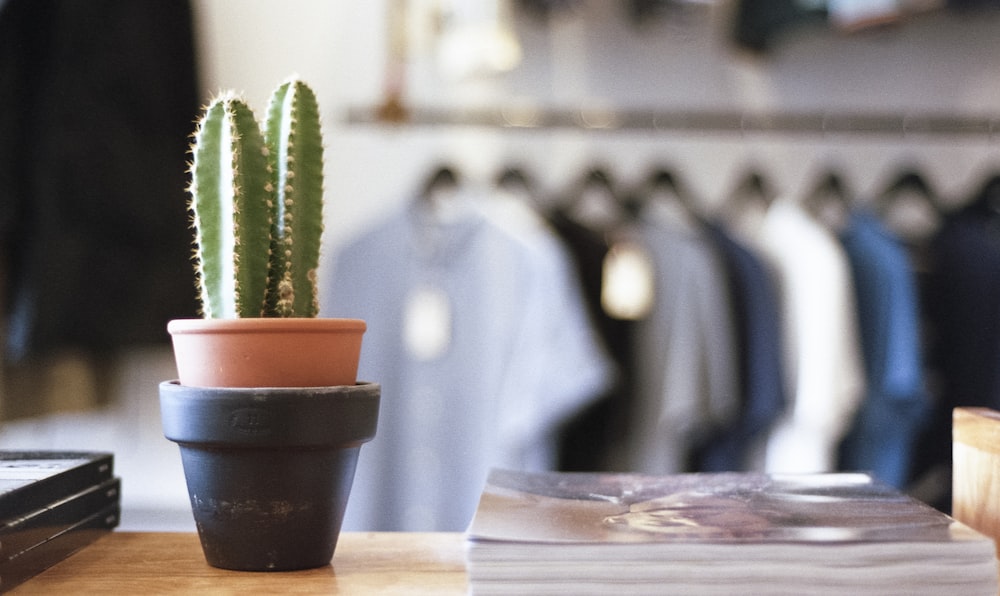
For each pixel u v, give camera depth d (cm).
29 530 51
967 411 58
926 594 42
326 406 51
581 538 43
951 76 196
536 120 190
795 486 58
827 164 194
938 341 172
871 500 53
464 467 159
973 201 182
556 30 193
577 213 186
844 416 164
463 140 193
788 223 172
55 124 149
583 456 164
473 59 165
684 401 162
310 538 53
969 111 196
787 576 42
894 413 168
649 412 165
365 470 161
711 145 194
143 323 155
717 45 194
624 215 180
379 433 161
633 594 42
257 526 52
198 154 53
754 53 178
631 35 193
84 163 151
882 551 42
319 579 51
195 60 167
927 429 171
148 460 183
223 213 52
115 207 154
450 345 160
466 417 159
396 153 192
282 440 50
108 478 65
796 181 195
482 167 193
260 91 190
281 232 54
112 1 155
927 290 173
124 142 155
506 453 158
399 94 180
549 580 42
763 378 164
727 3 182
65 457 63
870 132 193
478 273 161
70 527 57
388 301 163
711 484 59
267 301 54
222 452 51
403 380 162
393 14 179
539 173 193
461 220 163
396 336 162
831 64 196
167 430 52
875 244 171
